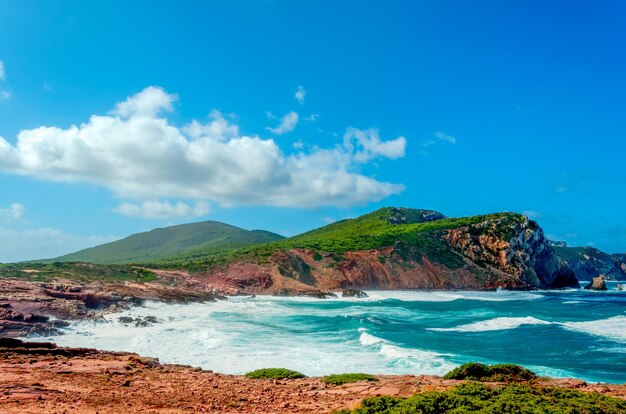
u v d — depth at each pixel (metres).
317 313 48.25
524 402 9.88
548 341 29.75
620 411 10.01
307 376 18.03
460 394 10.75
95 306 42.97
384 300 68.69
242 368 20.97
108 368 16.52
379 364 21.70
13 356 18.02
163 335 30.27
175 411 10.90
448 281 95.94
